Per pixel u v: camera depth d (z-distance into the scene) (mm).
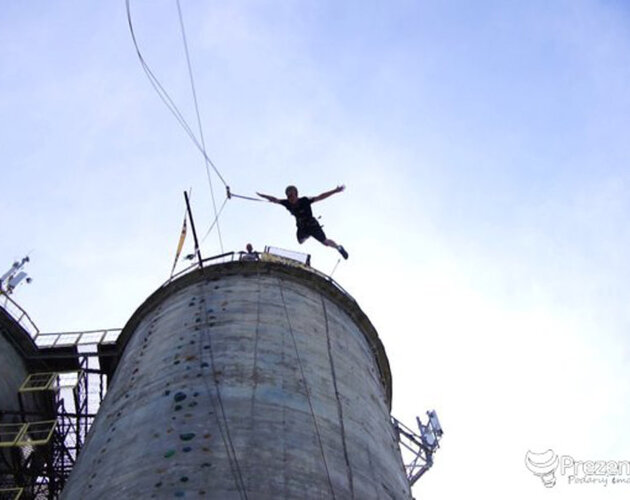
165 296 25094
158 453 16281
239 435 16500
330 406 18875
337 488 16047
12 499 27781
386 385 26500
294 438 16891
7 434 27484
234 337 20469
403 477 19656
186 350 20344
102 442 18594
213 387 18281
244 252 25859
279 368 19375
